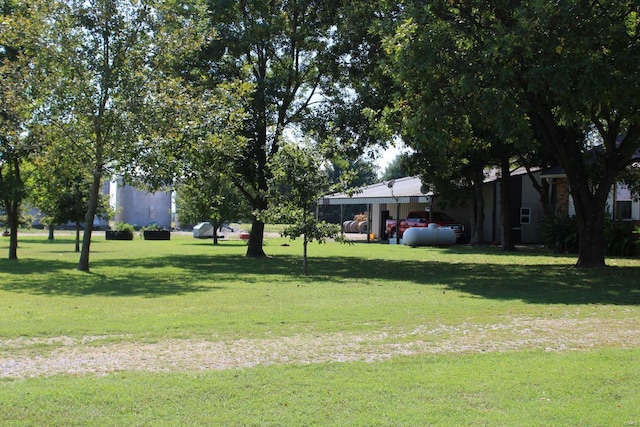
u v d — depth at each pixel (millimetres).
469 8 16109
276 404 5227
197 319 9523
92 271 18484
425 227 37000
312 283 15320
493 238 40812
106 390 5578
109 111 17312
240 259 24547
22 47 19156
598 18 14148
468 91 15000
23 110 17109
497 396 5480
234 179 25234
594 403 5297
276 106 25188
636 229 26078
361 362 6789
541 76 13836
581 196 19281
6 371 6363
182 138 17594
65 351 7309
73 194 28906
